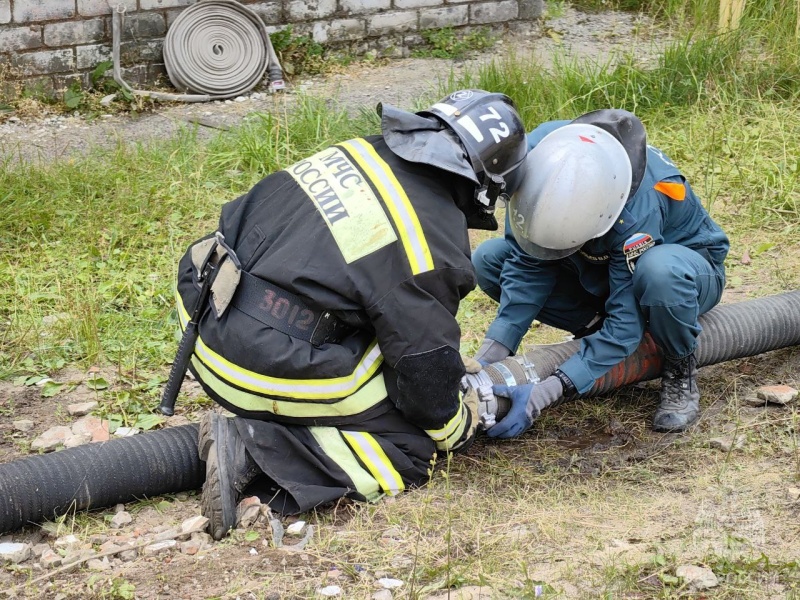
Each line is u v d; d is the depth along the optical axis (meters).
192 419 3.66
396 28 8.70
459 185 2.96
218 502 2.83
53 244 5.18
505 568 2.74
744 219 5.42
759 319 3.79
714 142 6.24
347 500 3.03
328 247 2.83
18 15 7.23
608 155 3.12
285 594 2.61
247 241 2.98
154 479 3.04
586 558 2.76
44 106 7.44
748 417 3.60
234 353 2.91
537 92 7.02
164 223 5.47
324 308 2.85
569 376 3.31
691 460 3.33
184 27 7.68
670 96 6.98
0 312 4.52
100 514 3.02
